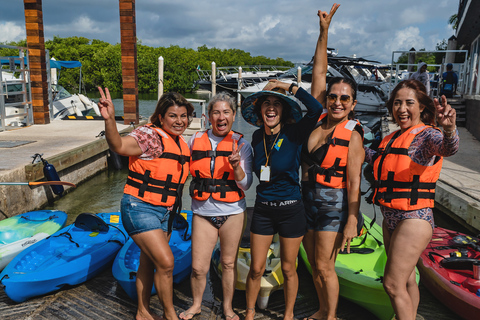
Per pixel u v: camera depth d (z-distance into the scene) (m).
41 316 3.48
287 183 2.79
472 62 13.84
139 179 2.89
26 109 12.35
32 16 12.18
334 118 2.88
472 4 11.81
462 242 4.48
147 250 2.84
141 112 25.19
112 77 66.06
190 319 3.31
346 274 3.59
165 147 2.92
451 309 3.68
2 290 3.97
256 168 2.87
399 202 2.57
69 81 62.09
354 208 2.77
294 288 3.01
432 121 2.72
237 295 3.82
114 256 4.43
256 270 2.96
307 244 3.02
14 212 6.34
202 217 3.10
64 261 4.25
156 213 2.91
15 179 6.43
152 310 3.55
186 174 3.07
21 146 8.83
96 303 3.70
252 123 3.20
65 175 8.34
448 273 3.88
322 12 3.15
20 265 4.08
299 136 2.79
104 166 10.56
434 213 6.86
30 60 12.48
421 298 4.04
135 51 12.46
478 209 5.59
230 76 30.42
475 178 7.03
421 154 2.53
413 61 16.14
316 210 2.86
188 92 68.69
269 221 2.85
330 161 2.81
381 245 4.43
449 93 14.47
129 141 2.74
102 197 8.23
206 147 3.07
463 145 10.03
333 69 22.02
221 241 3.12
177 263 4.00
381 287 3.32
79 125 12.88
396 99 2.72
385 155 2.74
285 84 2.85
